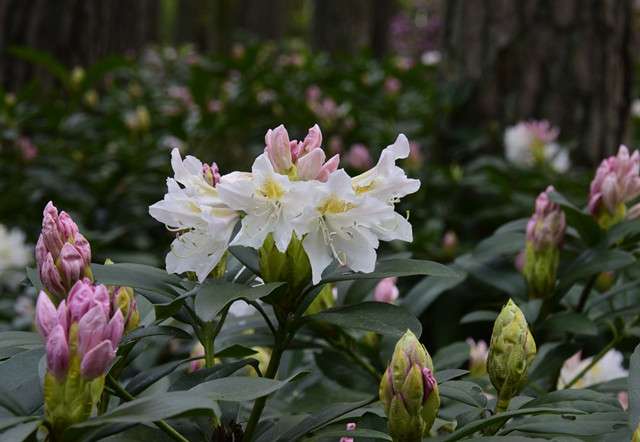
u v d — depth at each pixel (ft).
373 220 1.85
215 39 13.74
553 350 2.55
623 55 5.37
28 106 6.30
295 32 27.30
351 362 2.62
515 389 1.95
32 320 4.09
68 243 1.86
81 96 5.87
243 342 2.46
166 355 3.88
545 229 2.49
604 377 2.84
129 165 5.30
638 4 8.80
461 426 1.98
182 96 7.25
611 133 5.34
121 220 5.08
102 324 1.61
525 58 5.34
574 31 5.27
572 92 5.28
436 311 3.99
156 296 2.05
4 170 5.33
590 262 2.49
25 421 1.58
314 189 1.83
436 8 18.16
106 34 7.18
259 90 6.81
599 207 2.54
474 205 5.00
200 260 1.92
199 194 1.88
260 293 1.81
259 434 2.03
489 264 2.76
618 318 2.73
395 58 8.36
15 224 5.16
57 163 5.41
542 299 2.54
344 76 7.43
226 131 6.50
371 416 1.99
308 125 6.52
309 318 1.94
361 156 5.14
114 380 1.91
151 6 17.70
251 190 1.84
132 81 7.91
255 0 19.98
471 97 5.47
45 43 6.79
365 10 14.38
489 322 3.98
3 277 4.24
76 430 1.61
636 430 1.71
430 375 1.79
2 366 1.76
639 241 2.62
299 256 1.91
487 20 5.43
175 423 2.01
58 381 1.61
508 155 4.91
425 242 4.48
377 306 1.91
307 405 2.78
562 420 1.93
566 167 4.88
